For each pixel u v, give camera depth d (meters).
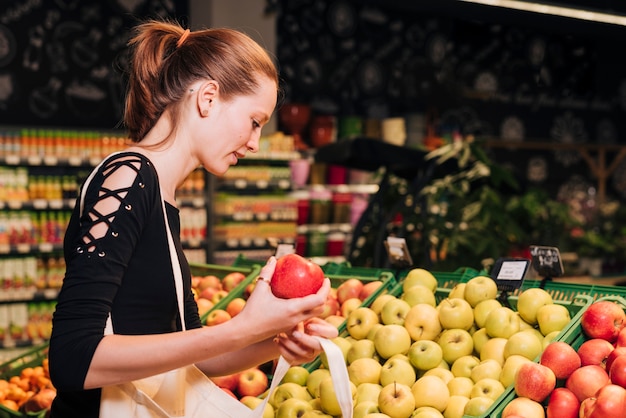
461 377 2.08
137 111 1.44
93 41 7.05
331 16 8.30
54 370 1.21
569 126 9.62
